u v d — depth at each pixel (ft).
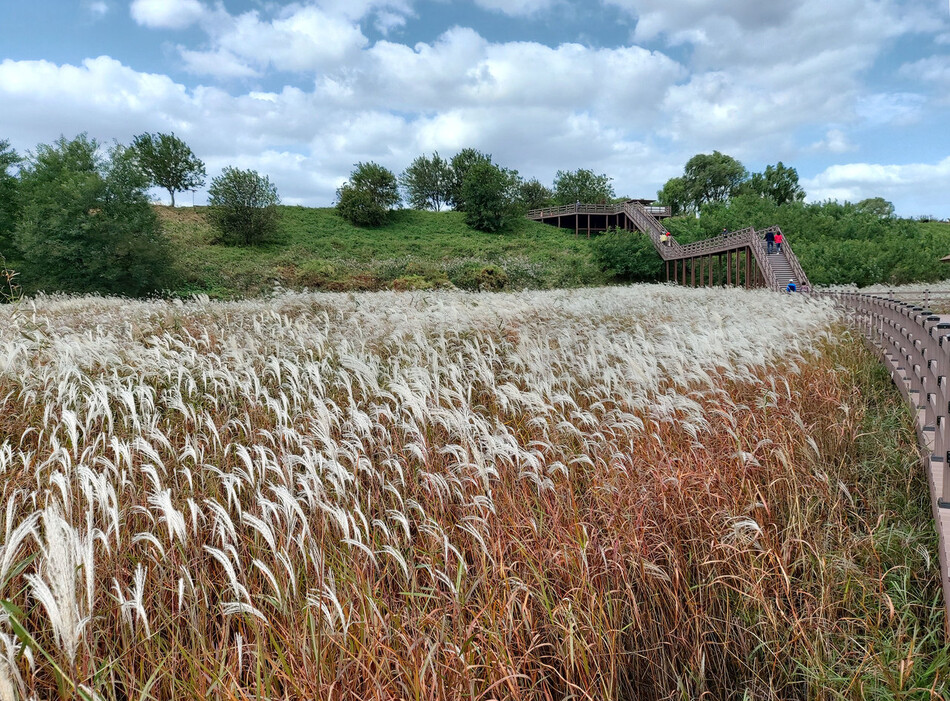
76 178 91.35
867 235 165.58
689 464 12.47
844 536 11.44
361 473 11.85
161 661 6.95
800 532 10.49
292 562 8.64
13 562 8.13
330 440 10.69
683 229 180.86
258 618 7.54
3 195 93.81
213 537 9.15
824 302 43.09
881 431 16.96
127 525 9.65
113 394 14.43
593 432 13.70
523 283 125.80
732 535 10.24
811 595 9.59
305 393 16.31
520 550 9.47
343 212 196.24
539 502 11.07
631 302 48.60
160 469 11.28
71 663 5.41
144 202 97.04
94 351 18.84
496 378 19.30
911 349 19.01
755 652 9.21
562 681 8.35
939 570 10.27
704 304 50.11
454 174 264.93
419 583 9.64
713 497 11.50
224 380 17.11
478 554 9.46
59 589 5.38
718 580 9.80
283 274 118.62
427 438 13.12
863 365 25.31
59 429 13.44
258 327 27.96
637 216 184.75
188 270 112.68
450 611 8.21
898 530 11.58
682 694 8.50
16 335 25.63
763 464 13.25
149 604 7.95
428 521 10.04
